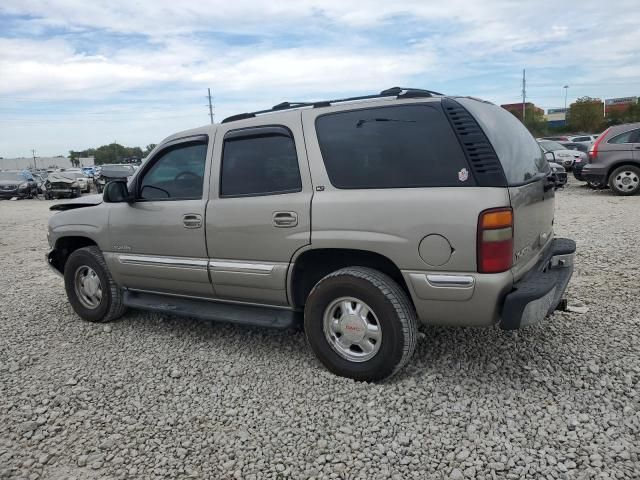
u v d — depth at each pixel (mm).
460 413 3137
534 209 3574
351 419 3154
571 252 3965
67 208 5473
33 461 2891
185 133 4383
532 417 3053
